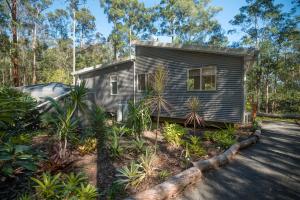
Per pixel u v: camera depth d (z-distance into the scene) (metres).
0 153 2.82
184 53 9.14
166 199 3.09
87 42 32.78
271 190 3.39
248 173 4.09
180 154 4.87
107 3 28.80
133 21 29.78
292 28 19.05
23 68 27.17
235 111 7.79
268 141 6.72
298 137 7.35
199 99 8.66
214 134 6.26
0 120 3.04
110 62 12.46
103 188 3.22
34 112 6.38
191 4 27.88
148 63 10.55
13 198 2.90
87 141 5.01
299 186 3.52
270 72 20.97
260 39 20.44
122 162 4.27
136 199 2.78
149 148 4.75
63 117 4.38
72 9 26.12
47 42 28.39
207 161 4.21
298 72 22.72
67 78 23.64
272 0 19.03
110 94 12.98
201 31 29.31
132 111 6.28
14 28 15.80
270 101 21.12
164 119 10.05
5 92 6.15
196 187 3.52
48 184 2.73
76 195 2.72
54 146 4.55
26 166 2.95
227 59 7.96
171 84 9.52
